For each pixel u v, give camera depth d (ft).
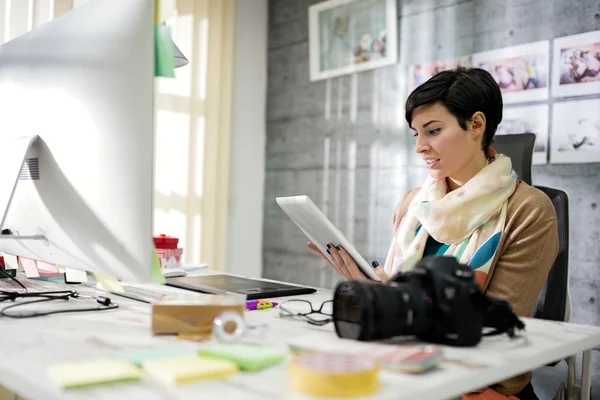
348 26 10.62
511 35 8.46
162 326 2.74
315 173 11.18
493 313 2.80
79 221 3.16
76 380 1.89
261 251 12.14
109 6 3.11
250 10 11.90
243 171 11.79
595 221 7.59
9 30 8.10
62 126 3.26
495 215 4.74
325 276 10.87
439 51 9.31
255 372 2.13
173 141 10.20
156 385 1.94
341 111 10.75
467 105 4.55
